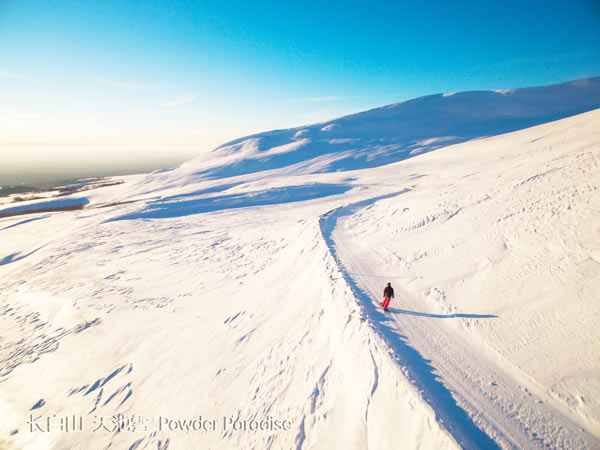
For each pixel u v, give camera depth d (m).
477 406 6.35
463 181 28.86
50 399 10.62
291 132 168.12
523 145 53.31
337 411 7.21
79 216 45.66
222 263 21.42
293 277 15.80
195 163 145.50
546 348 7.68
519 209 14.97
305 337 10.34
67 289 19.83
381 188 51.84
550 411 6.17
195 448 7.74
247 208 46.03
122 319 15.27
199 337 12.60
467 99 194.12
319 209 40.25
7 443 9.16
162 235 32.12
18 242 35.56
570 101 171.75
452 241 15.22
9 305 19.03
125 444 8.38
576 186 14.10
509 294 10.04
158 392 10.03
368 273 13.99
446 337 8.90
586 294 8.55
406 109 192.12
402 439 5.92
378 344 8.23
